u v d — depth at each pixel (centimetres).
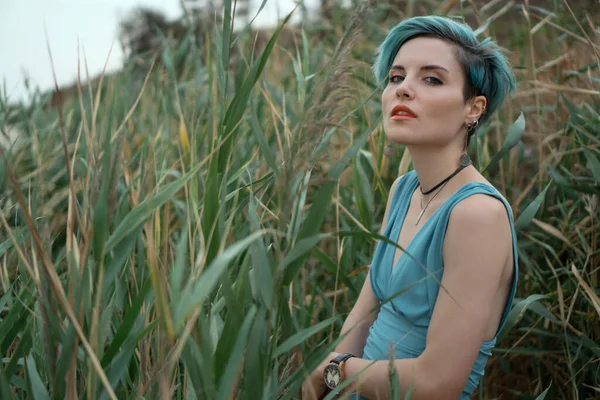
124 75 340
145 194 157
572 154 252
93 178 120
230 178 159
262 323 109
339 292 231
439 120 146
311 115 106
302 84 195
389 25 338
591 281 214
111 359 119
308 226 117
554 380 223
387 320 156
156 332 130
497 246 138
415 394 139
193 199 142
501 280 148
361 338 171
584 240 217
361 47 327
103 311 124
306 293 245
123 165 168
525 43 319
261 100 257
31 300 151
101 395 116
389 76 153
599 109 258
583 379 215
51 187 279
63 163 293
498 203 141
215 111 154
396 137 147
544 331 213
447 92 145
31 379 118
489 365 236
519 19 369
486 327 142
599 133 233
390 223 167
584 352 214
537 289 231
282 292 117
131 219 113
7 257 200
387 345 153
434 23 149
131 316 118
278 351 115
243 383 120
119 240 113
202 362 112
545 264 243
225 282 114
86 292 119
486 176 268
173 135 281
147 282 119
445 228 142
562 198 250
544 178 248
